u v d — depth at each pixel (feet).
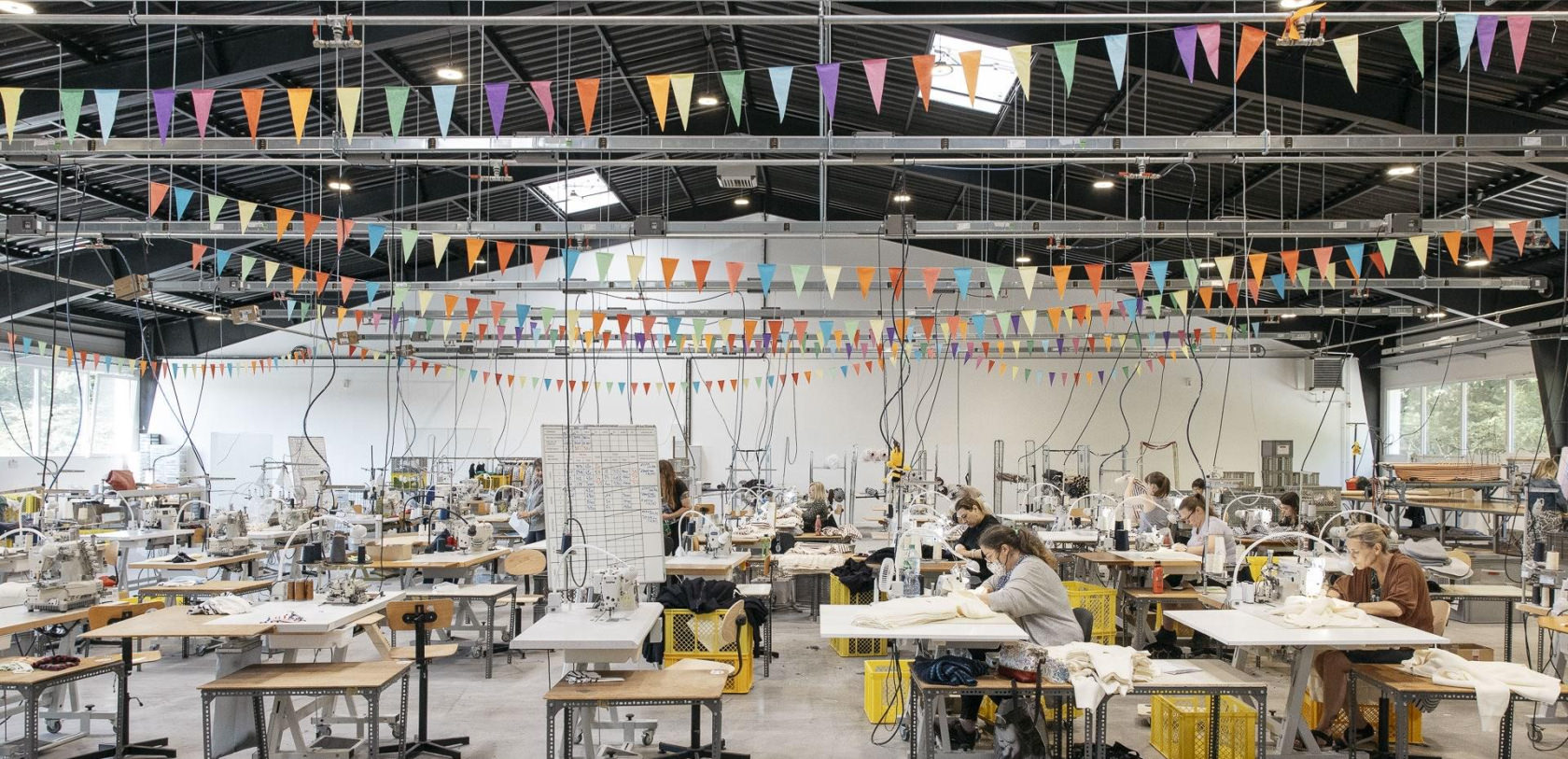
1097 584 30.55
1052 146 23.79
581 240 51.39
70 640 18.97
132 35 24.11
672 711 19.77
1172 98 29.12
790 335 48.19
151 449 58.13
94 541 22.49
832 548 30.42
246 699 17.03
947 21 16.80
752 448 58.44
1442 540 40.24
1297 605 16.12
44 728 18.62
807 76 35.76
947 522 33.99
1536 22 20.62
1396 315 46.32
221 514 28.37
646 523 18.21
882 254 55.83
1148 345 55.88
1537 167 24.71
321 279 31.45
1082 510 38.93
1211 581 27.07
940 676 15.14
